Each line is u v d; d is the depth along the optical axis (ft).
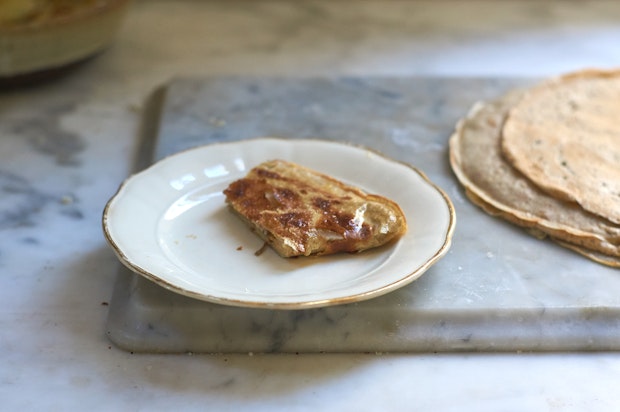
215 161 2.21
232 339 1.86
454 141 2.45
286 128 2.54
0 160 2.45
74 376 1.80
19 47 2.62
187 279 1.86
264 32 3.30
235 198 2.03
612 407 1.75
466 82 2.81
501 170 2.27
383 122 2.58
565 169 2.25
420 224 2.00
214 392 1.77
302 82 2.80
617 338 1.88
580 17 3.46
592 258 2.04
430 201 2.05
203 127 2.54
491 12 3.50
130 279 1.97
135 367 1.82
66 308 1.96
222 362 1.84
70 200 2.30
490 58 3.13
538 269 2.01
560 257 2.05
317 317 1.86
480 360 1.86
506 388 1.79
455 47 3.21
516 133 2.40
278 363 1.84
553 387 1.79
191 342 1.86
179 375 1.81
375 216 1.97
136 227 1.98
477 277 1.98
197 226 2.03
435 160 2.39
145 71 2.98
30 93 2.81
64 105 2.75
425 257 1.88
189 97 2.70
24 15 2.74
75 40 2.70
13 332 1.89
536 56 3.15
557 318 1.89
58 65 2.73
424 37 3.28
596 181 2.20
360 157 2.22
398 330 1.87
